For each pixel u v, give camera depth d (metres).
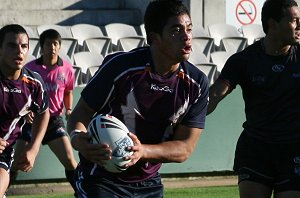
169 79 11.70
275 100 14.15
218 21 46.62
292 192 14.07
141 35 43.62
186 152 11.99
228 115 27.64
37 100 16.47
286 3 13.86
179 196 25.22
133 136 11.37
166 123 11.97
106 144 11.12
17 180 25.84
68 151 22.50
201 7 46.12
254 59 14.25
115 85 11.66
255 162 14.34
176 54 11.31
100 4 48.62
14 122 16.38
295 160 14.08
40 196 25.47
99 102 11.80
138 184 12.25
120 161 11.22
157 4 11.39
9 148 16.47
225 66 14.51
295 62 14.12
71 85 24.83
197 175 27.66
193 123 12.12
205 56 39.00
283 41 13.96
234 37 42.47
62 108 24.41
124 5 49.12
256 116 14.42
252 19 47.44
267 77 14.13
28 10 46.06
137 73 11.61
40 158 25.97
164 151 11.67
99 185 12.05
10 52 15.76
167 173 27.19
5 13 45.41
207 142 27.47
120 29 42.84
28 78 16.28
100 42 41.03
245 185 14.34
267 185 14.31
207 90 12.03
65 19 46.38
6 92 16.02
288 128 14.16
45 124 16.86
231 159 27.77
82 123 11.85
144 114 11.83
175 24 11.23
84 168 12.22
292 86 14.05
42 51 24.48
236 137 27.77
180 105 11.85
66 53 39.50
